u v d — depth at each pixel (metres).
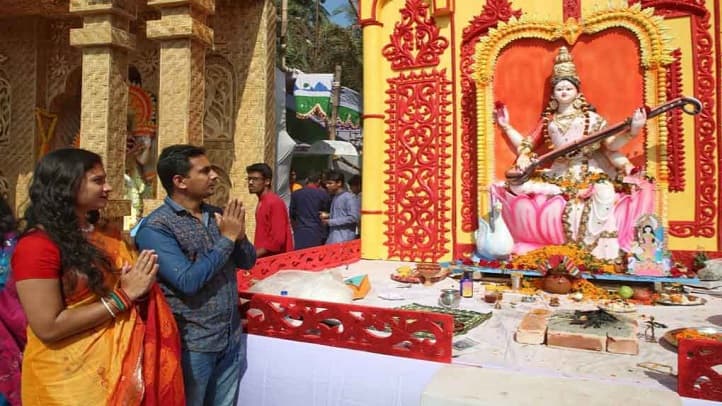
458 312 3.96
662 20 5.40
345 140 17.81
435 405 2.31
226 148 8.35
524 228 5.52
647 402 2.21
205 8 6.49
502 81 6.25
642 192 5.16
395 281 5.39
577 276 4.77
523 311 4.09
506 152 6.18
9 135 9.28
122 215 6.36
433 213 6.70
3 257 2.81
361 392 2.89
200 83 6.64
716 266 5.07
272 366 3.16
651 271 4.84
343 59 22.41
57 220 2.16
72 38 6.29
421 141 6.77
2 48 9.27
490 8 6.40
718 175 5.45
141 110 8.91
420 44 6.76
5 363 2.76
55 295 2.10
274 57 8.56
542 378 2.53
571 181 5.46
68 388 2.14
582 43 5.91
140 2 8.24
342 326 3.35
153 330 2.31
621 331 3.16
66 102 9.62
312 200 7.61
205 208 2.86
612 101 5.77
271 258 5.11
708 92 5.50
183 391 2.43
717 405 2.29
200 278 2.46
